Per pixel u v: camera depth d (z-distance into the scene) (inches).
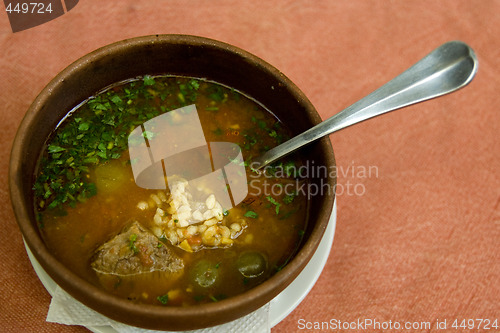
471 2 21.2
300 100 15.4
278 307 15.3
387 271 17.5
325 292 17.1
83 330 16.0
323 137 14.8
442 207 18.4
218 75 16.5
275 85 15.8
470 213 18.5
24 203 13.3
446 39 20.7
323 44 20.1
